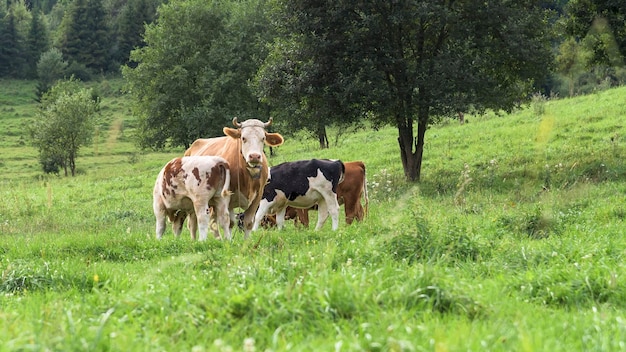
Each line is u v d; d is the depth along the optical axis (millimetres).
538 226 10828
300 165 14586
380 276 5551
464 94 21875
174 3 49938
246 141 12078
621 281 6113
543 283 6250
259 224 15406
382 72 22297
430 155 28359
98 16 133875
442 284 5254
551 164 22531
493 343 3939
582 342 4137
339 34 22531
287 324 4445
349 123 23969
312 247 9344
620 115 29641
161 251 10578
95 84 114062
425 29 23406
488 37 22984
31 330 4301
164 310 4922
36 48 131625
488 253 8367
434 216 9664
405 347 3666
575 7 22453
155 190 12734
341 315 4676
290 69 23281
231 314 4723
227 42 46719
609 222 11242
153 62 48594
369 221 11875
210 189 11719
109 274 7359
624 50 20359
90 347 3771
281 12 23281
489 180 21000
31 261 9125
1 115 93562
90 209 23469
